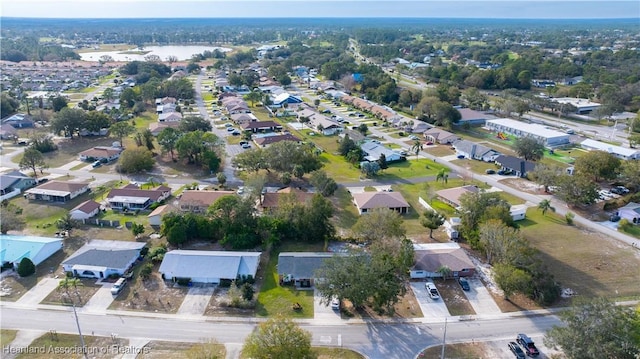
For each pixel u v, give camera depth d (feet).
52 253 271.90
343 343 196.95
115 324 209.56
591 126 578.66
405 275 245.65
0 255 258.57
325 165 433.89
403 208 333.21
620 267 256.32
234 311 219.61
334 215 325.62
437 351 192.34
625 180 364.58
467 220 286.66
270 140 483.51
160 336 201.46
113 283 242.17
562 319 180.45
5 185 358.02
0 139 511.40
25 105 645.51
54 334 201.77
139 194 345.31
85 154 447.42
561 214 326.24
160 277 248.52
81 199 354.13
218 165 412.16
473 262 263.49
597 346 161.38
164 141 436.35
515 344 191.93
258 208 330.54
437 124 574.15
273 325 173.27
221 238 286.87
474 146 461.78
